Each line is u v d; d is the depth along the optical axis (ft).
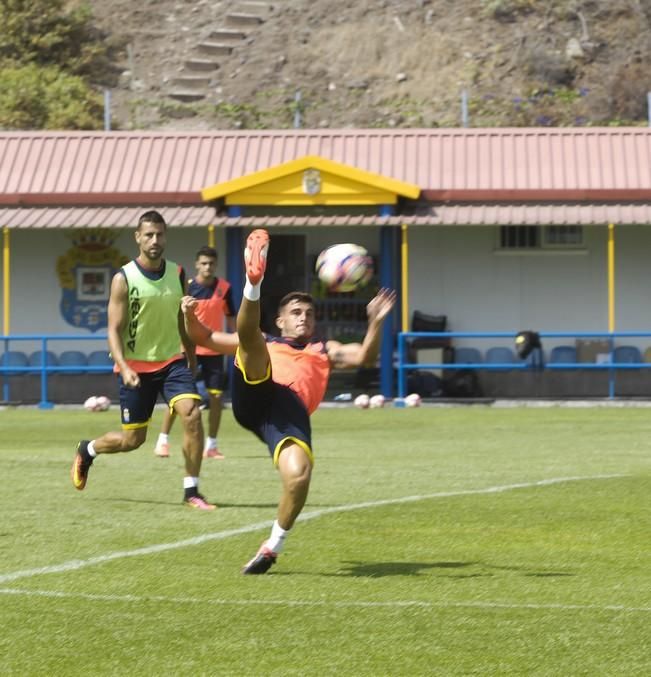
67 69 316.40
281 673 44.01
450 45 326.85
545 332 205.77
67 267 207.92
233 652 46.55
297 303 62.54
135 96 311.47
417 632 49.32
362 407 181.68
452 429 146.82
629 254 205.57
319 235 210.79
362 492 89.66
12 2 319.47
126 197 199.93
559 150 206.90
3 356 201.36
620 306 205.67
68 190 203.62
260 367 59.16
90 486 92.17
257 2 344.90
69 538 69.72
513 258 206.59
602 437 135.54
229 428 150.92
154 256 81.87
